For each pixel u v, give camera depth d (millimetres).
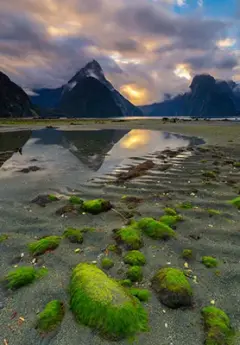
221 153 21516
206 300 5547
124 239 7566
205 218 9305
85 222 9125
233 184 13055
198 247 7492
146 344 4457
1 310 5180
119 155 22516
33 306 5258
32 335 4609
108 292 5035
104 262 6668
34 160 20812
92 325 4680
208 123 65875
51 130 51688
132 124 68625
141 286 5898
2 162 20016
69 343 4449
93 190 12773
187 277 6230
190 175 14859
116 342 4461
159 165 17609
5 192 12602
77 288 5289
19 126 63969
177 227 8633
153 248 7406
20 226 8805
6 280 5973
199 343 4520
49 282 5934
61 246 7469
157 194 11852
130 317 4703
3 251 7305
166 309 5230
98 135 40969
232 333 4730
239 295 5727
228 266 6660
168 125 60406
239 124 59188
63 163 19594
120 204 10758
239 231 8312
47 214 9812
